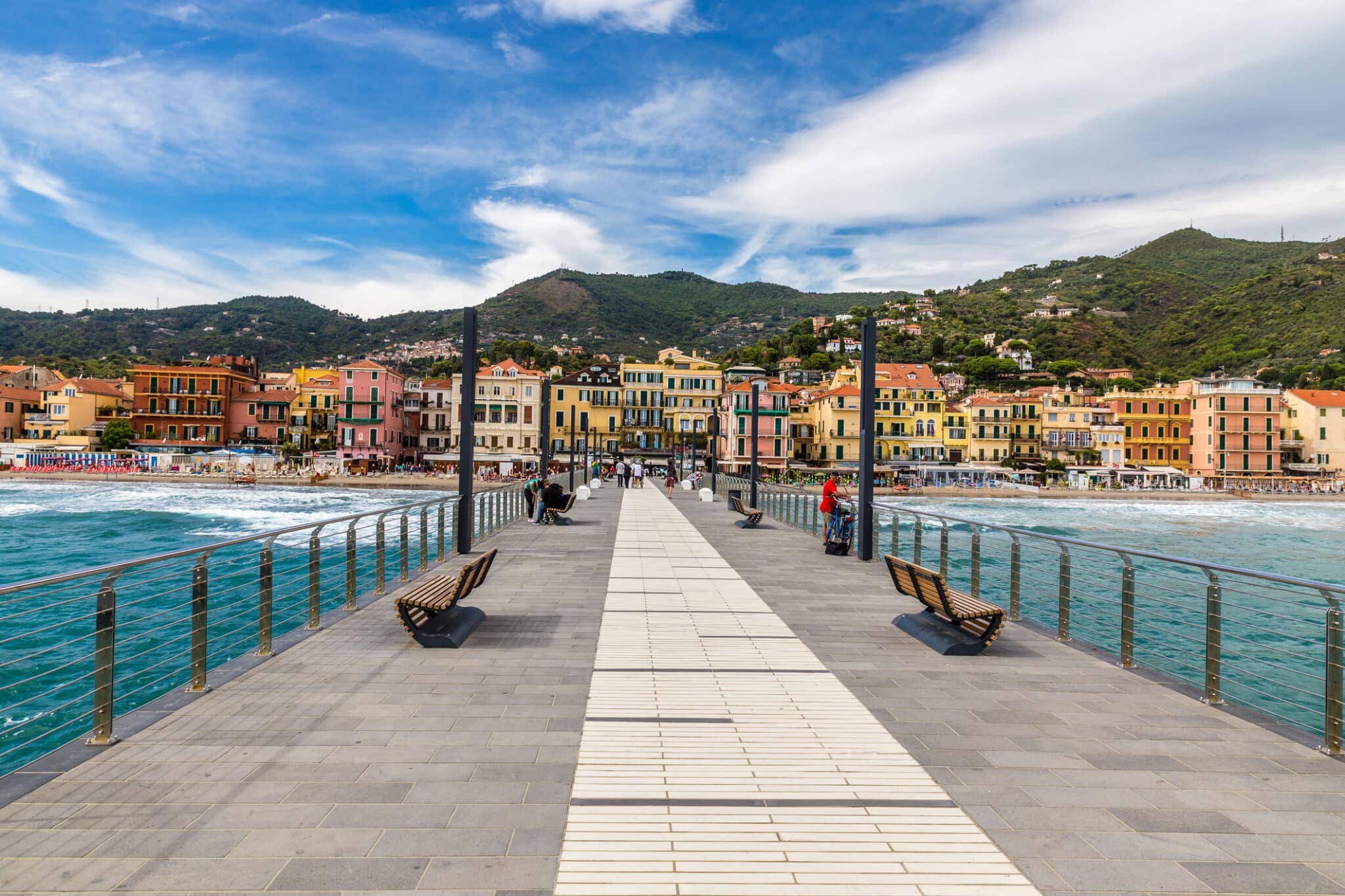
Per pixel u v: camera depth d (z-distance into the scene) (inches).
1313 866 142.9
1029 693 244.5
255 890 130.0
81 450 3097.9
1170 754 196.1
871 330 540.7
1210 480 3186.5
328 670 259.4
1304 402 3444.9
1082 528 2001.7
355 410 3095.5
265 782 171.2
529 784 172.6
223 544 242.4
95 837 146.6
